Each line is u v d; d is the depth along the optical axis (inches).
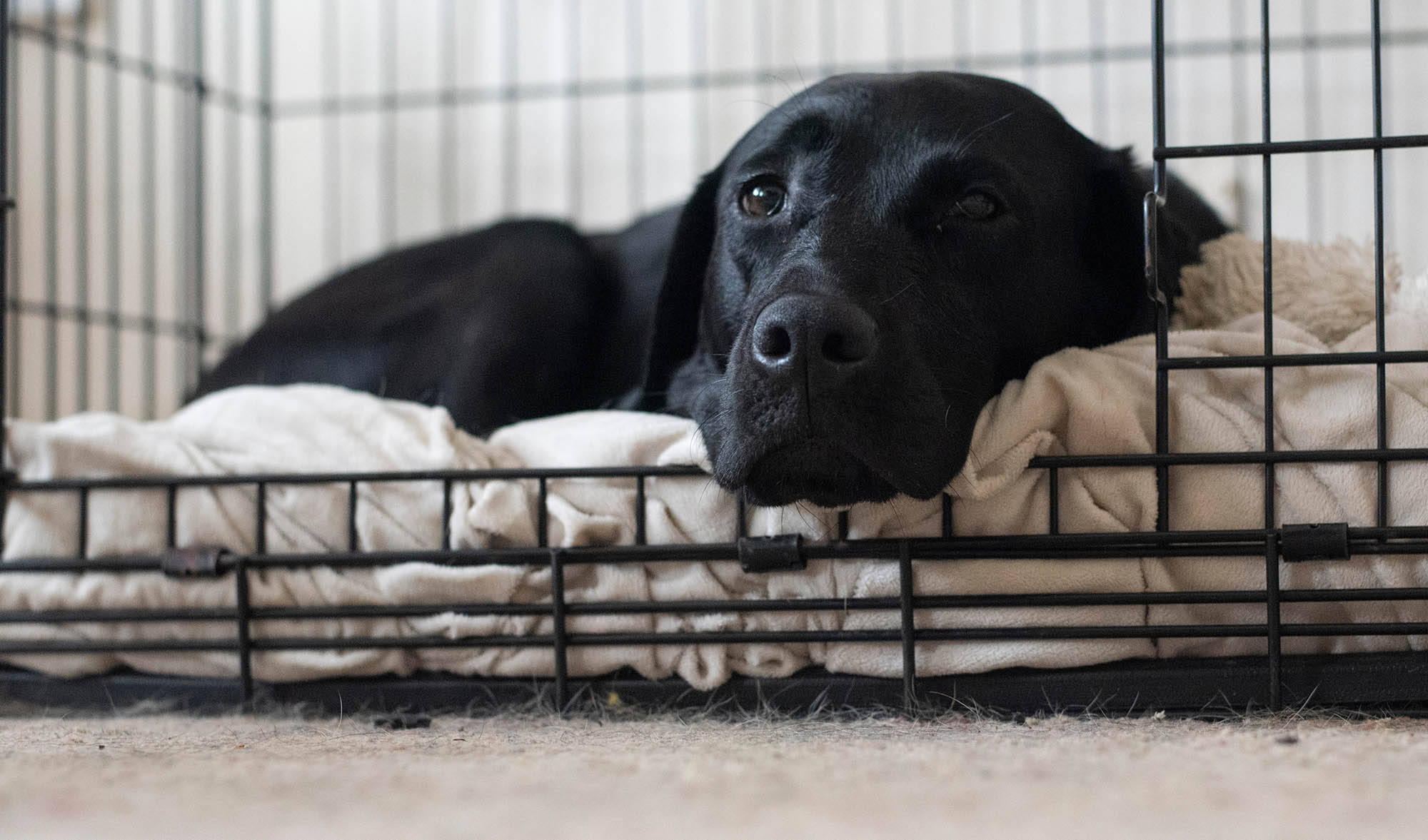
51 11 111.7
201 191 116.4
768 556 42.8
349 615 46.3
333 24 141.2
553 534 46.4
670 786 27.4
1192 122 123.0
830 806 24.6
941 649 42.8
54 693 49.9
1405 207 119.4
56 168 140.9
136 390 141.5
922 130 48.6
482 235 89.5
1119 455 42.4
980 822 22.8
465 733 40.8
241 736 40.9
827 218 47.7
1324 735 36.1
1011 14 126.3
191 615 47.4
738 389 41.8
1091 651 41.8
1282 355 40.1
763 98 132.2
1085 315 53.5
